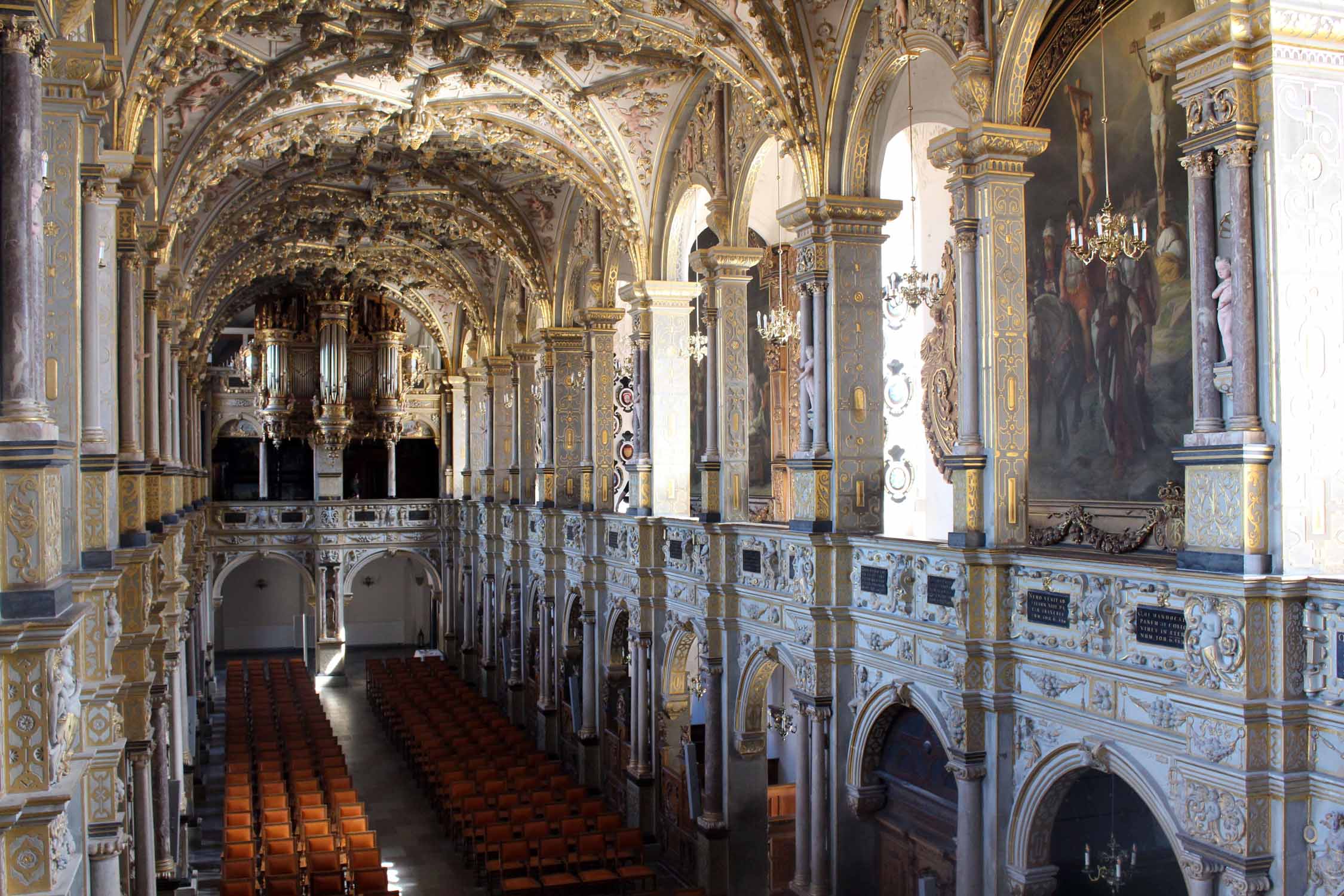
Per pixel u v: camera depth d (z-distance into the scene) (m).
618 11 16.11
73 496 8.62
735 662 19.20
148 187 13.88
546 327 28.66
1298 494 9.04
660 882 21.52
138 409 14.36
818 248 15.88
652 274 22.55
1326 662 8.79
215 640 48.41
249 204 26.66
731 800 19.34
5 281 6.55
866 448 15.95
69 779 7.07
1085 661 11.03
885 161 19.23
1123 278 12.66
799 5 15.34
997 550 12.30
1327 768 8.73
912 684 13.92
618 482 30.59
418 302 43.94
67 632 6.55
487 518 37.03
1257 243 9.20
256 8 15.07
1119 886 12.98
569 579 28.34
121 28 11.97
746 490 19.83
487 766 26.73
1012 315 12.60
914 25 13.88
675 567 21.64
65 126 8.87
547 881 19.91
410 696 34.41
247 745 29.52
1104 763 10.80
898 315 18.86
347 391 43.00
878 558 14.89
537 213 28.33
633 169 22.02
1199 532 9.57
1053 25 13.84
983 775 12.51
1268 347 9.10
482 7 17.08
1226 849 9.08
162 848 18.08
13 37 6.60
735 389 19.77
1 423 6.49
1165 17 12.09
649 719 23.33
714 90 19.70
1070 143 13.56
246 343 42.94
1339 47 9.16
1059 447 13.66
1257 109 9.17
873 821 15.69
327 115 21.06
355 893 19.03
